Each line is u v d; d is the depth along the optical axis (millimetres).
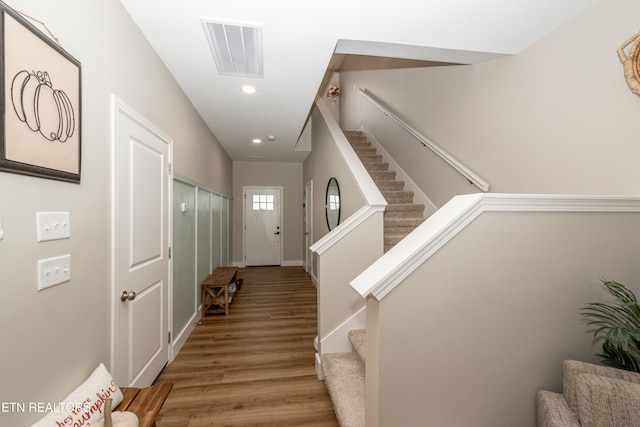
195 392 1972
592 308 1239
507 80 2145
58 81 1052
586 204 1271
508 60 2133
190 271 2984
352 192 2930
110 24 1438
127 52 1608
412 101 3508
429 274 1187
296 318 3432
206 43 1888
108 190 1438
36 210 979
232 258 6566
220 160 4797
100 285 1372
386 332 1162
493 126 2287
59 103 1059
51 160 1022
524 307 1262
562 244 1279
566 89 1731
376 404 1184
